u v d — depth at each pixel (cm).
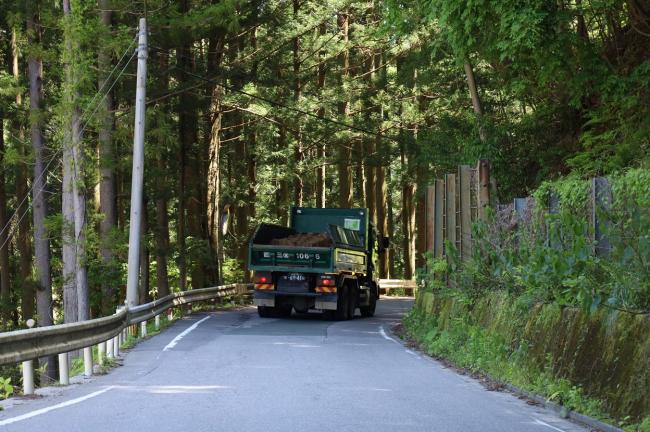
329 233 2583
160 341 1925
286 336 2073
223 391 1098
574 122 2419
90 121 2484
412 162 4203
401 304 3859
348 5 4009
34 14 2773
